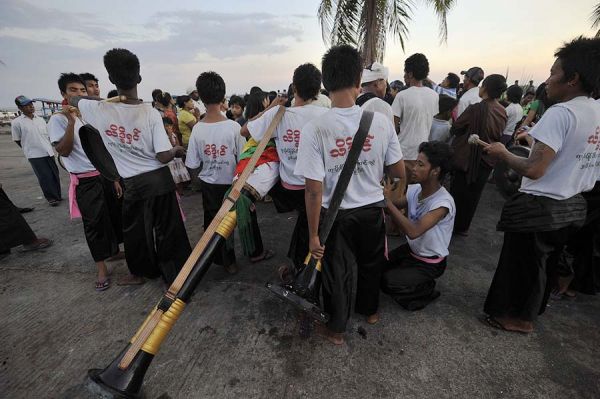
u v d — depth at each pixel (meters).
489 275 2.79
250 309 2.38
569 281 2.42
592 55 1.56
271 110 2.17
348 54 1.56
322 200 1.78
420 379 1.79
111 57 2.06
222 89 2.58
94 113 2.19
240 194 2.01
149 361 1.60
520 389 1.72
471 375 1.80
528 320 2.03
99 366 1.91
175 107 6.47
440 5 6.07
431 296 2.39
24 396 1.73
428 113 3.19
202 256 1.79
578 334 2.09
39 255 3.27
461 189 3.32
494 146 1.88
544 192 1.79
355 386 1.75
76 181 2.56
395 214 2.11
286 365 1.88
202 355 1.96
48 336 2.15
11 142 11.83
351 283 1.90
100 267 2.67
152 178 2.34
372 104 2.95
